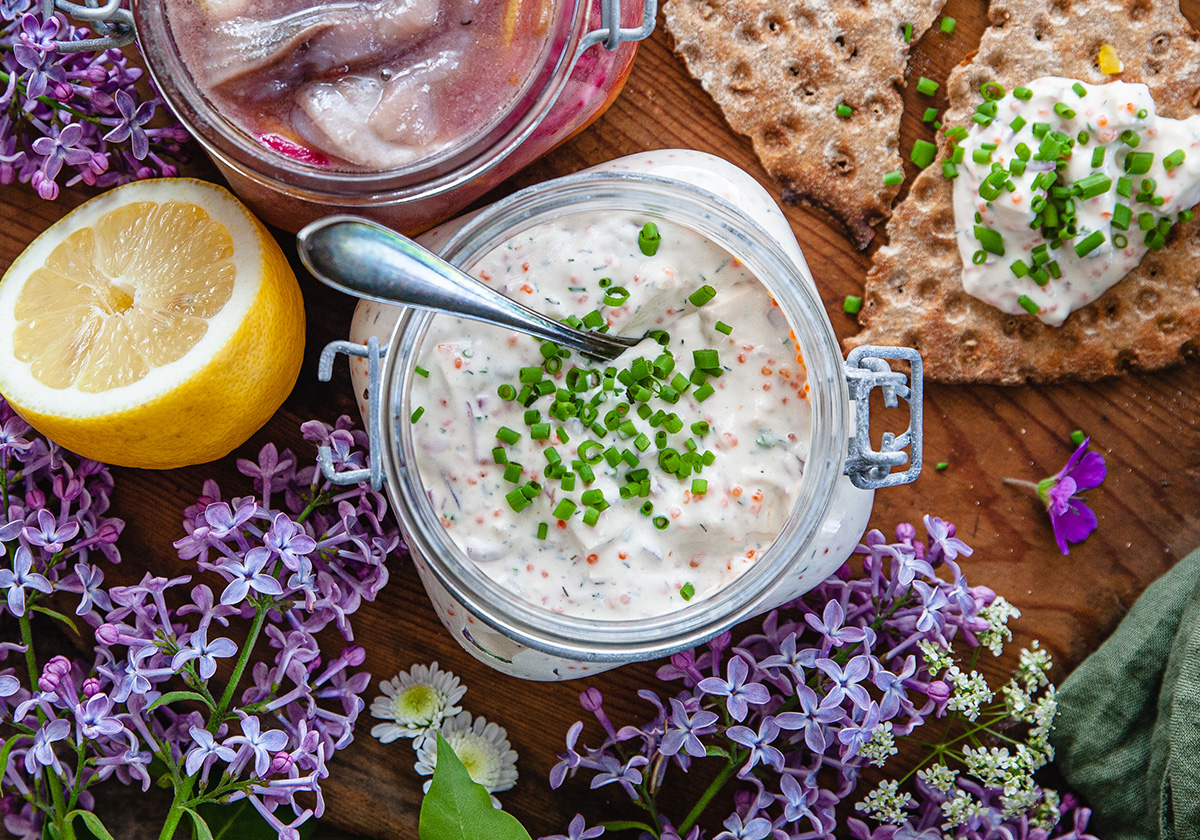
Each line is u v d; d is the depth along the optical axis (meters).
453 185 0.37
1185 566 0.42
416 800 0.43
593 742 0.43
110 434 0.39
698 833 0.40
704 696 0.42
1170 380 0.43
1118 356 0.42
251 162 0.37
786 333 0.39
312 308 0.42
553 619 0.38
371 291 0.35
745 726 0.40
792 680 0.41
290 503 0.41
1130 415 0.43
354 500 0.41
